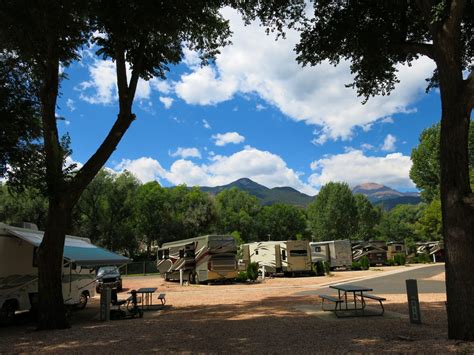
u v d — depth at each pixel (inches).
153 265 1888.5
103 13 380.5
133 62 489.7
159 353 268.8
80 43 472.1
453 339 273.9
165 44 497.7
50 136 439.8
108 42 475.5
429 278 900.6
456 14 285.3
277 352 260.2
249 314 460.8
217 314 474.3
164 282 1117.1
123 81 474.3
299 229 3275.1
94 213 1964.8
